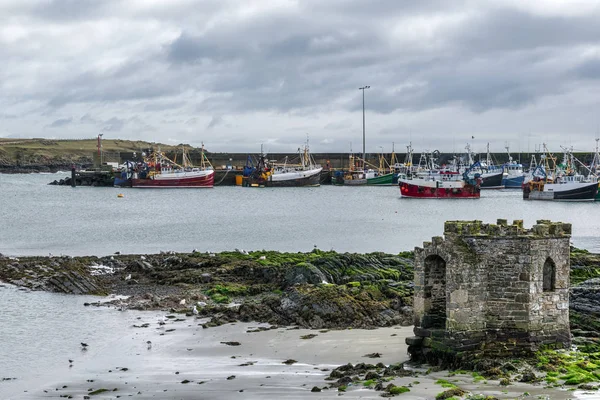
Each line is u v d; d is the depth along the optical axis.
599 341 52.31
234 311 71.00
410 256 100.50
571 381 44.25
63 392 49.66
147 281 93.75
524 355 48.97
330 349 57.50
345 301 67.69
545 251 49.34
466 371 47.78
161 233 172.88
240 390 47.84
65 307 78.44
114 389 49.78
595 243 147.38
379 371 49.91
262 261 99.12
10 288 90.00
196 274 93.81
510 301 49.25
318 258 90.38
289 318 68.19
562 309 50.28
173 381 51.12
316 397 44.78
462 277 48.91
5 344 62.91
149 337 64.50
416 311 52.00
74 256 123.50
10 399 48.34
